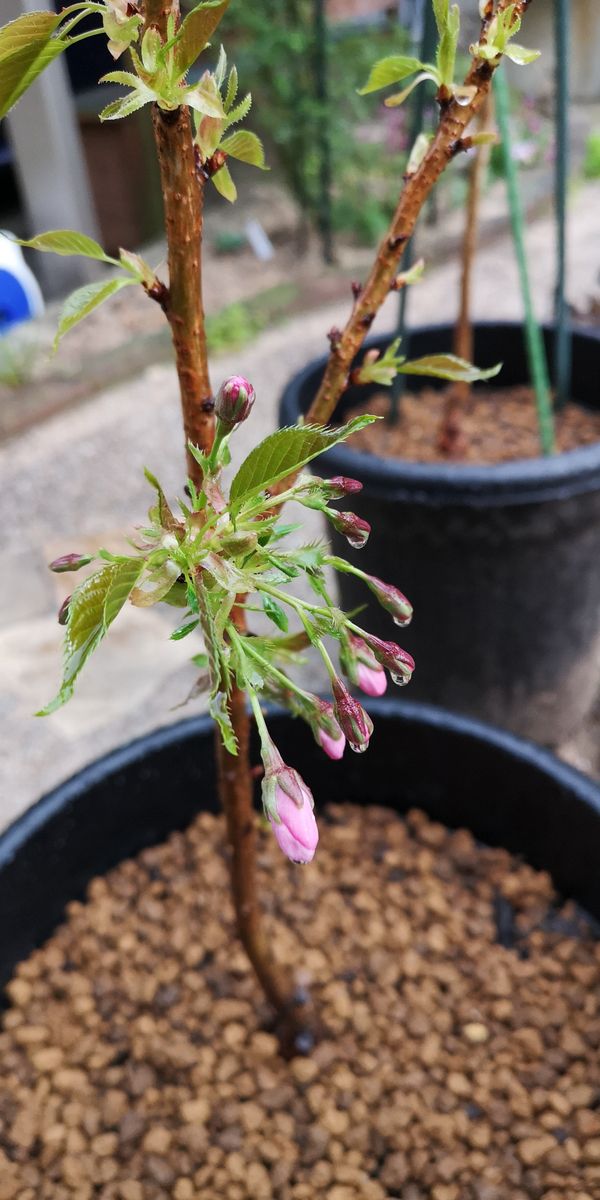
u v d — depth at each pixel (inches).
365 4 48.8
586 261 45.0
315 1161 11.4
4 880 12.5
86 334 39.7
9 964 13.1
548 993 12.8
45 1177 11.4
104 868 14.3
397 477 15.4
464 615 17.2
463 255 19.8
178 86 5.7
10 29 5.3
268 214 52.1
